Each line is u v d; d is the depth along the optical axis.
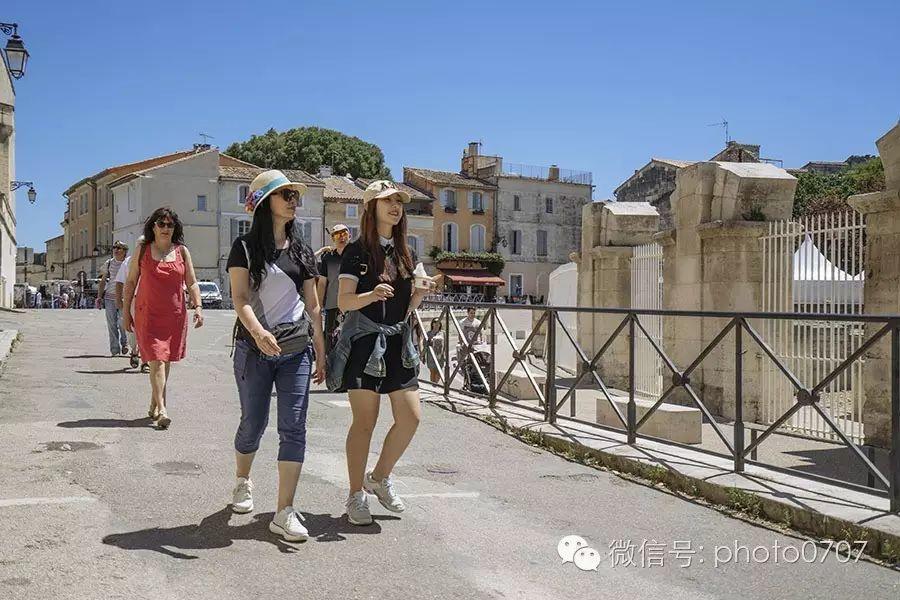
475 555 4.73
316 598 4.00
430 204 68.06
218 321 28.56
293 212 4.94
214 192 59.97
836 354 9.56
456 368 10.29
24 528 4.77
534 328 8.80
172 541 4.69
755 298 11.27
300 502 5.60
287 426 4.83
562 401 8.27
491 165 71.56
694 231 11.87
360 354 5.04
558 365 17.23
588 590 4.29
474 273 69.00
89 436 7.20
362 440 5.14
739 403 6.32
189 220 59.25
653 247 13.59
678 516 5.66
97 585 4.02
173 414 8.41
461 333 10.28
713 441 9.06
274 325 4.85
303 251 5.02
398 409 5.21
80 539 4.64
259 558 4.50
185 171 59.22
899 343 5.20
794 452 8.47
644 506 5.88
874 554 4.91
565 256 73.56
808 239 10.15
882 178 32.91
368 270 5.05
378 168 72.12
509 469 6.85
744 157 44.88
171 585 4.07
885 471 7.52
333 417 8.68
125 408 8.64
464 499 5.89
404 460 7.02
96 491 5.57
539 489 6.25
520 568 4.56
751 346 11.02
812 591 4.38
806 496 5.63
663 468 6.47
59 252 88.88
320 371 5.08
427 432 8.21
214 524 5.02
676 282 12.44
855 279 9.60
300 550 4.66
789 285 10.57
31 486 5.61
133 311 8.05
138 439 7.19
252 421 4.98
